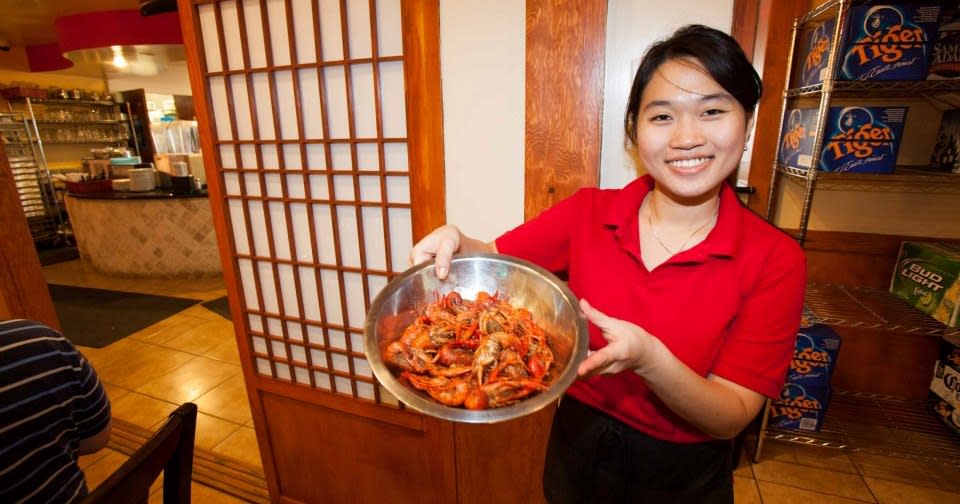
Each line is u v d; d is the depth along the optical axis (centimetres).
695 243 88
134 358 328
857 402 225
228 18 152
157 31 425
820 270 218
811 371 201
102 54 439
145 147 738
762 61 190
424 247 96
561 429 106
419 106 139
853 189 207
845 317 186
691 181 78
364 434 178
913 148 199
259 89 156
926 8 152
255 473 218
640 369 71
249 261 178
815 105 196
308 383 185
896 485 196
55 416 85
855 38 158
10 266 185
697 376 75
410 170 145
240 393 284
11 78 653
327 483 192
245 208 170
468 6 133
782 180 213
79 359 92
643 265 88
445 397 67
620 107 138
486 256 91
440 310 86
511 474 164
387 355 74
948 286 174
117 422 257
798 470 206
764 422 205
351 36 142
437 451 168
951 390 206
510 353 73
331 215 159
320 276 169
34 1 428
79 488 90
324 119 149
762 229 83
